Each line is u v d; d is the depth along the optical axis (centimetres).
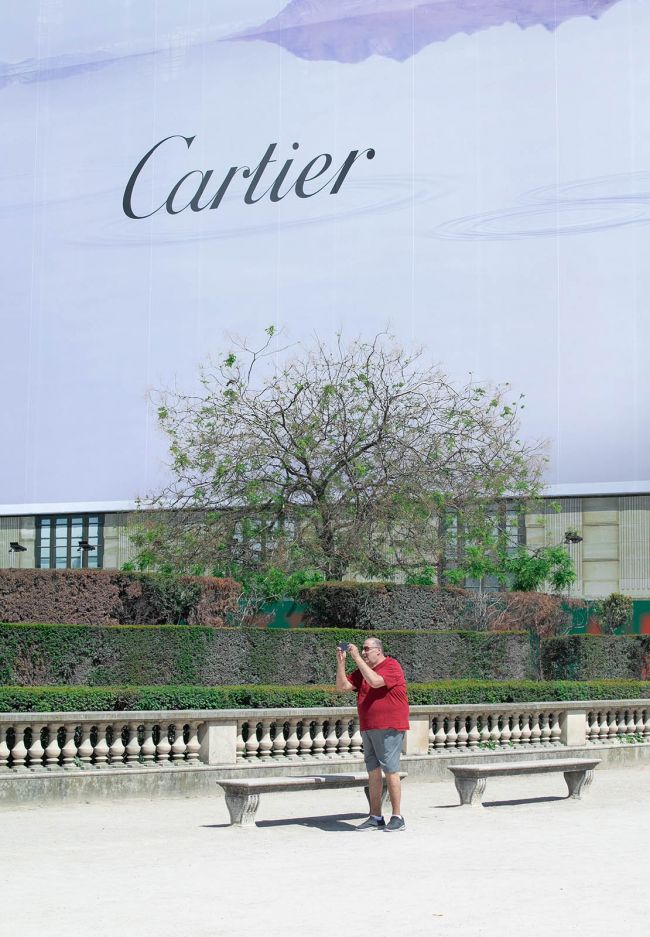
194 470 3000
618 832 1149
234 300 4322
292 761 1543
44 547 4472
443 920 731
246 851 1021
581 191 4028
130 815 1262
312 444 2803
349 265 4228
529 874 901
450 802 1415
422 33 4241
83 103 4566
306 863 955
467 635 2114
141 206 4459
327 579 2700
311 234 4275
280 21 4391
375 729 1158
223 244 4356
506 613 2388
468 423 2984
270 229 4316
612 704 1973
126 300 4428
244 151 4394
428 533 2742
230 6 4453
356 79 4297
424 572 2697
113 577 1859
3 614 1731
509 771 1345
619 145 4003
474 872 910
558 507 3145
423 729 1689
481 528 2772
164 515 2888
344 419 2881
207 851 1021
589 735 1956
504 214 4094
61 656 1612
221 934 693
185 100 4469
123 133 4512
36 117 4606
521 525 3947
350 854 1002
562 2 4097
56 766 1340
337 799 1431
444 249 4141
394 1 4272
